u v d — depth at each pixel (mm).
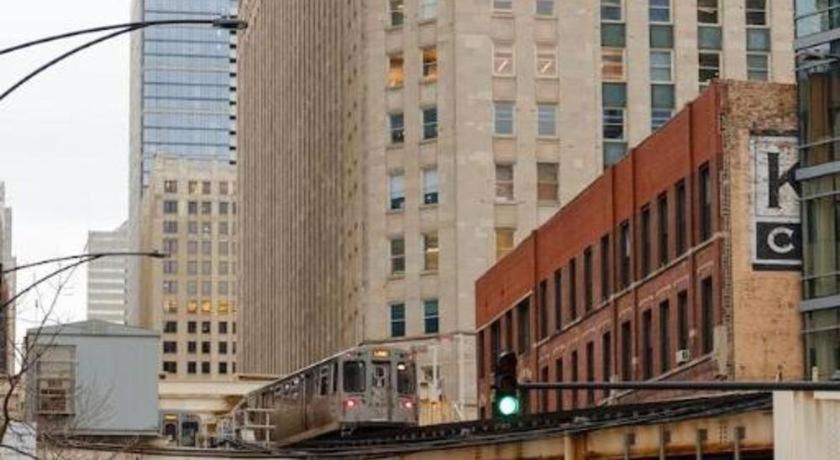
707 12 162125
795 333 79688
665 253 87438
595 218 97000
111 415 104125
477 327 123000
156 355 105188
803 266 80062
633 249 90875
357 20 171875
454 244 158375
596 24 161750
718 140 80500
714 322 80438
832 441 59375
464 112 159750
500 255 158625
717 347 79562
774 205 80312
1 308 54406
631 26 161625
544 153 159875
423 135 162125
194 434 144500
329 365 103500
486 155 159500
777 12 162125
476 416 140250
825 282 79375
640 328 90125
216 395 182250
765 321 79625
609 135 161125
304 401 107625
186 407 181250
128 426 104375
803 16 82688
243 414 119562
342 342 179750
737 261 79688
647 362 89625
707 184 82188
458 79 160125
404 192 162125
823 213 79938
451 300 157750
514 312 113000
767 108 80812
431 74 162375
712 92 81125
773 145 80688
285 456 98312
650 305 88812
